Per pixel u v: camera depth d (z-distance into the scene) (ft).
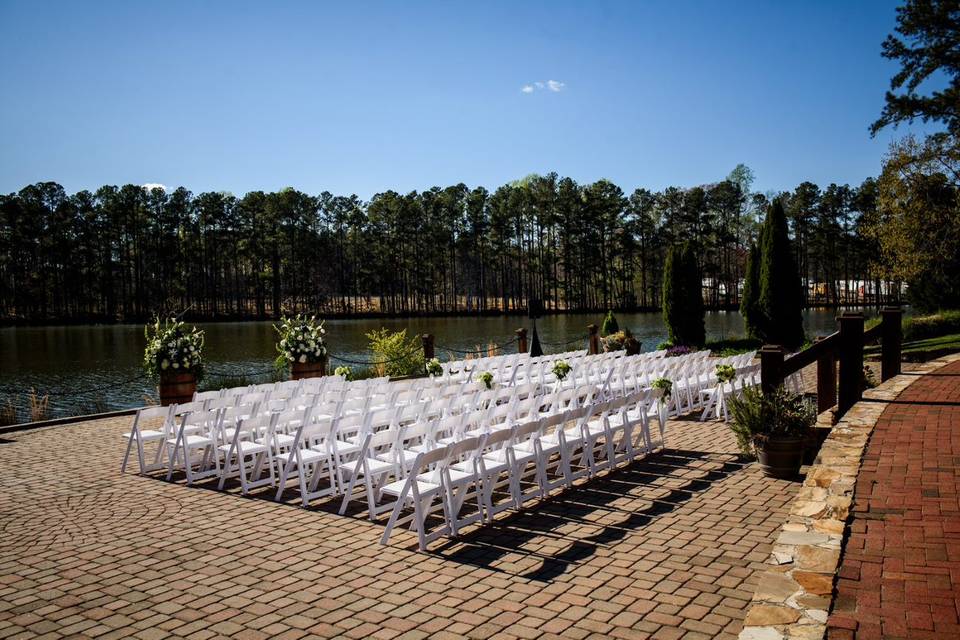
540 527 19.12
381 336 59.26
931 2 84.23
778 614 10.71
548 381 45.03
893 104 86.58
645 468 25.44
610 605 13.83
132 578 15.99
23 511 21.66
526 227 226.79
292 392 33.06
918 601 11.05
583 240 217.56
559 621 13.19
